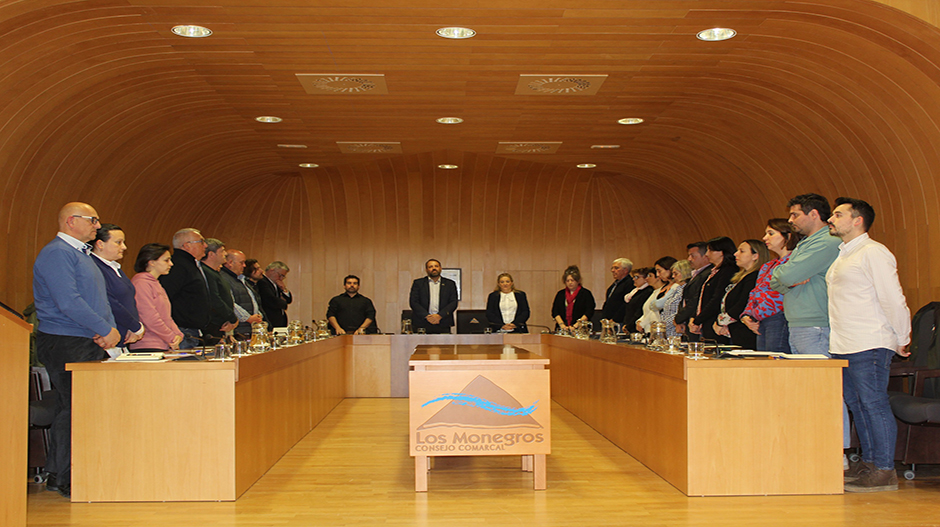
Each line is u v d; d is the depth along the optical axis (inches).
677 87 259.4
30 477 185.5
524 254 455.2
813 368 160.6
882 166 258.7
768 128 290.4
